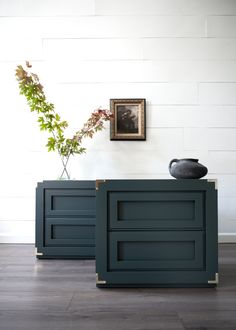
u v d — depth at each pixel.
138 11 2.91
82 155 2.88
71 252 2.34
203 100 2.90
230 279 1.77
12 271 1.95
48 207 2.37
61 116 2.90
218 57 2.90
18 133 2.89
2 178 2.88
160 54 2.90
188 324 1.18
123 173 2.88
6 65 2.91
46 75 2.90
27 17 2.92
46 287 1.62
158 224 1.62
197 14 2.91
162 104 2.90
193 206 1.63
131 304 1.38
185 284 1.62
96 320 1.22
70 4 2.92
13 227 2.87
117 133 2.88
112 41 2.90
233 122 2.89
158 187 1.62
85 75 2.90
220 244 2.79
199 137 2.89
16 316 1.26
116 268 1.62
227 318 1.24
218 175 2.88
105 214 1.61
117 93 2.90
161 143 2.89
